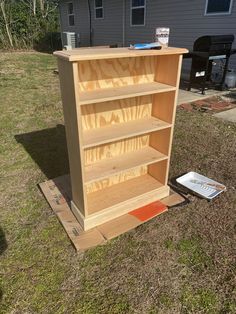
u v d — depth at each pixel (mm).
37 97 5297
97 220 1964
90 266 1688
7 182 2553
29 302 1483
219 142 3316
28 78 6945
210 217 2084
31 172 2721
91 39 10805
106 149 2088
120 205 2059
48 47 13750
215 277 1615
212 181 2475
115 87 1830
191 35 6586
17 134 3625
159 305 1467
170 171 2730
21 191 2416
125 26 8680
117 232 1924
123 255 1765
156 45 1801
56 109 4582
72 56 1359
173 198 2309
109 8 9133
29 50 13383
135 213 2117
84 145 1672
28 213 2137
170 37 7145
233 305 1460
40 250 1799
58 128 3818
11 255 1762
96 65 1694
